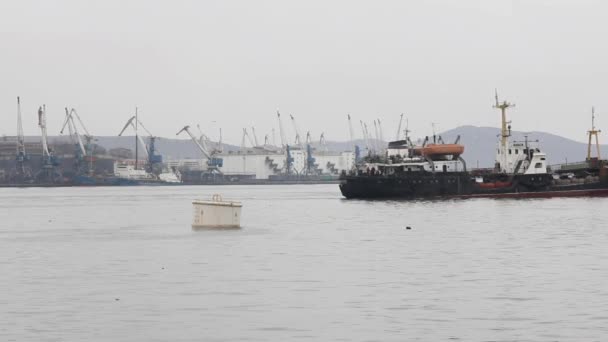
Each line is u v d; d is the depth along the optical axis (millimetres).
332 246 141500
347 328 71688
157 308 81062
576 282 95250
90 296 88250
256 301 84562
